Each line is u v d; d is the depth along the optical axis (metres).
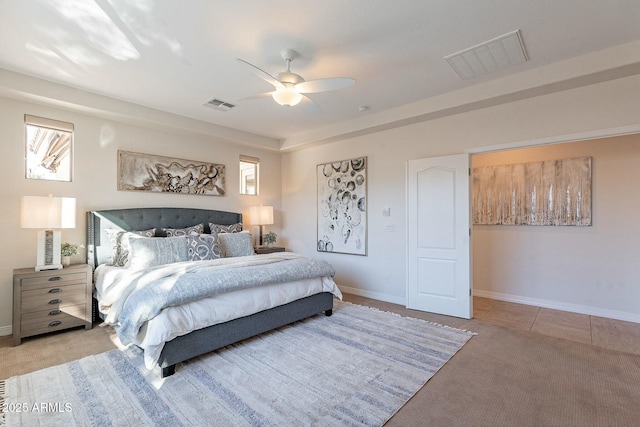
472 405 1.99
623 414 1.89
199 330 2.55
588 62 2.72
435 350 2.78
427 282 3.96
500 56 2.76
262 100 3.77
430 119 3.99
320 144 5.33
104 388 2.17
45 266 3.18
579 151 4.02
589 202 3.93
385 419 1.85
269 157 5.87
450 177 3.79
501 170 4.63
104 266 3.56
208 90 3.46
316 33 2.40
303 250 5.70
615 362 2.56
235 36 2.43
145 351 2.26
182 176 4.61
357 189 4.85
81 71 3.00
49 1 2.02
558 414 1.89
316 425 1.80
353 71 3.03
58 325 3.15
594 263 3.90
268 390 2.15
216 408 1.95
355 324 3.46
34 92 3.12
